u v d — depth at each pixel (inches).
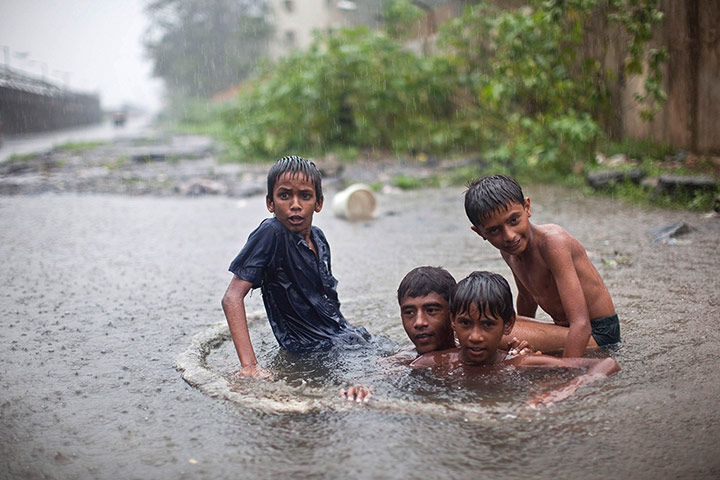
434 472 94.8
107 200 463.2
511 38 437.4
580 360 130.2
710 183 340.5
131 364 148.1
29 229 350.3
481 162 537.3
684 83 438.3
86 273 248.5
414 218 356.8
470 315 128.1
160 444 107.4
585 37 445.4
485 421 109.5
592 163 433.1
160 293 216.5
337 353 150.1
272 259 150.4
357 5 1249.4
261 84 791.7
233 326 140.9
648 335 152.6
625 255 243.0
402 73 639.8
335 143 676.7
